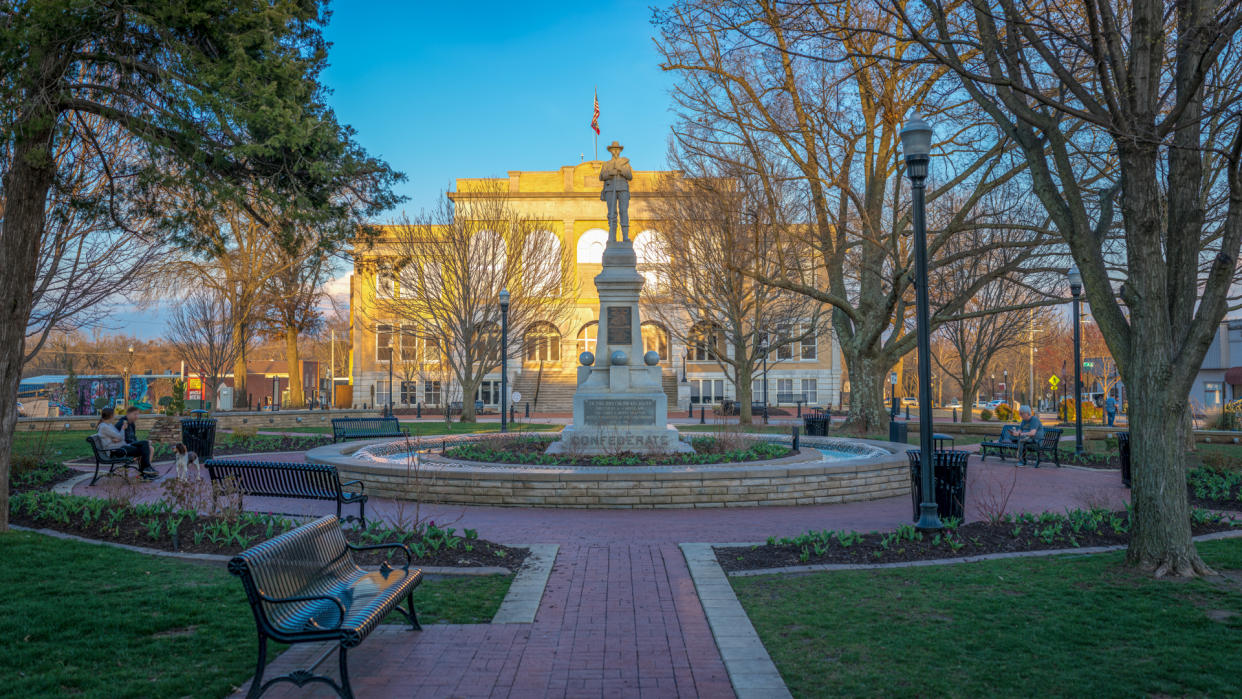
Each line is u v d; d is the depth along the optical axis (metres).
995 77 7.81
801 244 29.14
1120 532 8.79
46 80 8.64
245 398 37.62
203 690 4.46
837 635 5.44
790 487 11.81
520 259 37.34
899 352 24.75
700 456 14.04
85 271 14.23
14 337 8.81
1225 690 4.44
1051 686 4.51
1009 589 6.55
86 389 42.75
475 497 11.66
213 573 7.04
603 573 7.40
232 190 9.21
